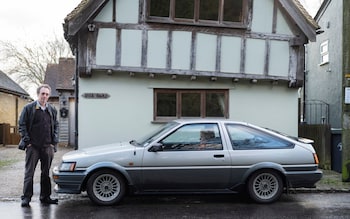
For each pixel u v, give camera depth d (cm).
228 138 729
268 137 742
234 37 1088
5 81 2530
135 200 759
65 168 694
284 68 1119
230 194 811
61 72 2041
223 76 1079
